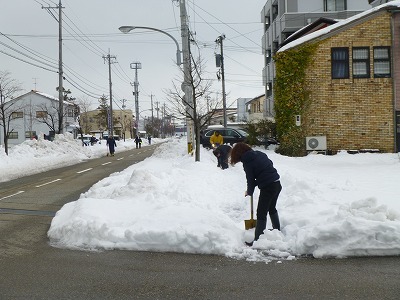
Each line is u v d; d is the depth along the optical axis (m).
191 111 20.89
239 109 81.69
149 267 5.64
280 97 20.91
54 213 9.64
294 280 5.06
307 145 20.14
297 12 35.78
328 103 20.45
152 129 105.19
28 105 57.81
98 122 90.06
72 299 4.59
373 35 20.23
